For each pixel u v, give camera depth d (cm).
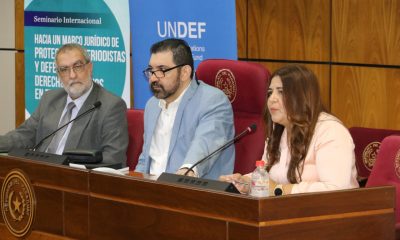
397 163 311
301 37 536
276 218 239
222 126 369
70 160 349
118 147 407
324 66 528
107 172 290
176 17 468
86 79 421
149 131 392
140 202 274
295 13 538
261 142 372
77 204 299
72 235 302
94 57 526
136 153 418
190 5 461
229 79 382
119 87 519
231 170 374
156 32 479
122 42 515
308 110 304
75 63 418
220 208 247
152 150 391
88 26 525
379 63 501
